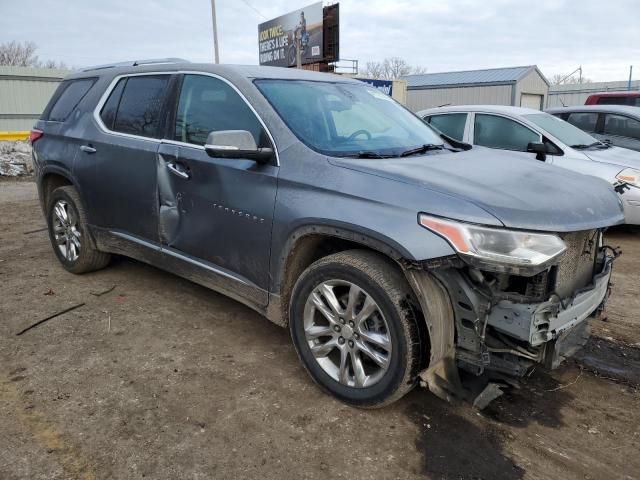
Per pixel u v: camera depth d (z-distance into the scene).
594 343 3.74
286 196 2.96
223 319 3.94
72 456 2.43
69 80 5.02
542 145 4.90
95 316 3.95
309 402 2.90
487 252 2.34
